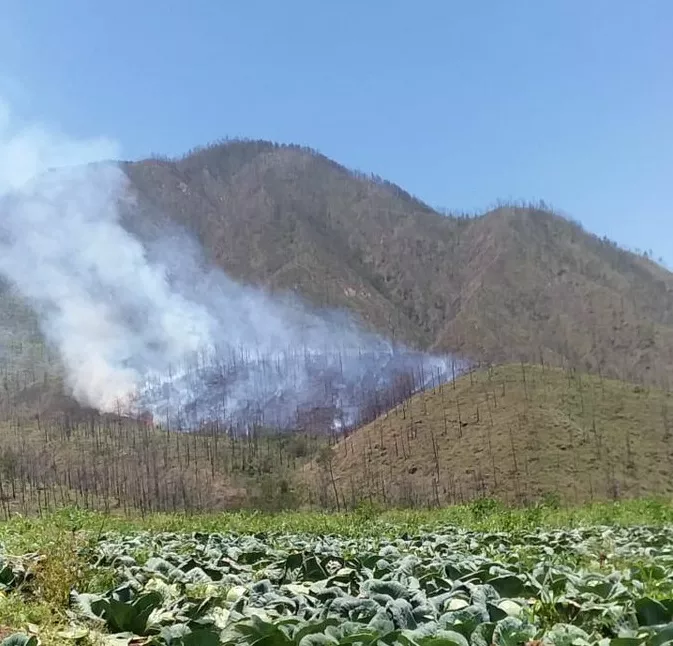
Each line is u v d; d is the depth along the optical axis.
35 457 113.56
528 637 7.14
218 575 12.89
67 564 11.05
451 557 14.70
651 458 88.88
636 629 7.95
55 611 9.22
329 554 14.74
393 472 92.75
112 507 87.50
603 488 79.56
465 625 7.46
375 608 8.35
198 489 100.19
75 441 124.56
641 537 21.62
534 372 114.25
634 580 10.48
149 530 28.14
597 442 90.12
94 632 8.56
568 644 6.98
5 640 7.26
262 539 23.50
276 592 10.20
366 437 106.25
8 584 11.45
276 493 88.38
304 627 7.27
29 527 24.08
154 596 9.39
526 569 12.68
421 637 7.01
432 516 34.81
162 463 112.31
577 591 9.74
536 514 31.64
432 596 9.91
